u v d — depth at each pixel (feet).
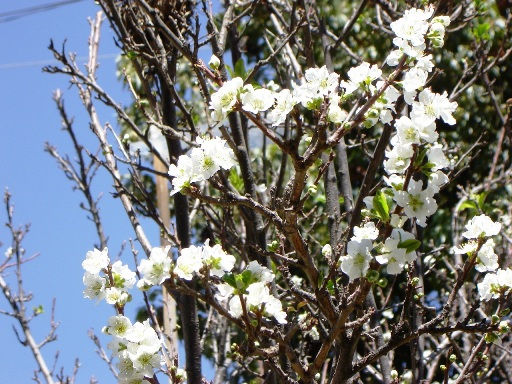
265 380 3.62
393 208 2.95
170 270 2.97
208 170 3.01
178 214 3.95
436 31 3.10
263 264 3.79
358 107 3.34
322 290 3.03
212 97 2.99
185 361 3.67
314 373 3.05
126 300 3.13
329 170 4.09
